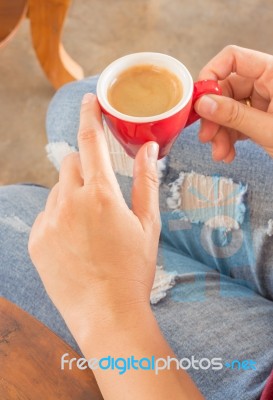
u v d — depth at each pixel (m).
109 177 0.46
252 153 0.61
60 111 0.69
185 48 1.18
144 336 0.45
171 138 0.49
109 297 0.45
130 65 0.50
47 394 0.46
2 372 0.47
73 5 1.24
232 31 1.20
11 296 0.60
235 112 0.51
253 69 0.55
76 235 0.46
